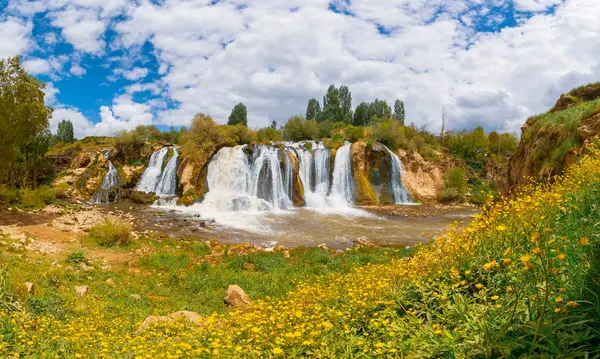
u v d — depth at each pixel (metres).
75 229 19.05
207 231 21.30
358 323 4.34
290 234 20.92
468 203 38.66
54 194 29.89
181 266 13.45
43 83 26.88
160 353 4.38
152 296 10.12
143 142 41.22
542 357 2.28
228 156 33.50
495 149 62.25
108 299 9.08
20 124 25.72
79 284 10.23
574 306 2.69
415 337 3.27
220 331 4.62
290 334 3.81
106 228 16.92
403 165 40.03
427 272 4.88
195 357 4.08
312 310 5.12
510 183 17.67
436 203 37.91
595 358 2.25
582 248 3.36
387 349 3.25
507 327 2.69
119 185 35.00
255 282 11.44
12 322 5.70
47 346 5.37
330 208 32.25
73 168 37.62
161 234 19.81
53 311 7.21
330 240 19.44
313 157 36.28
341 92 72.94
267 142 38.78
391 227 23.19
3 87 24.81
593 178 5.57
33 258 12.52
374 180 36.84
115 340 5.71
